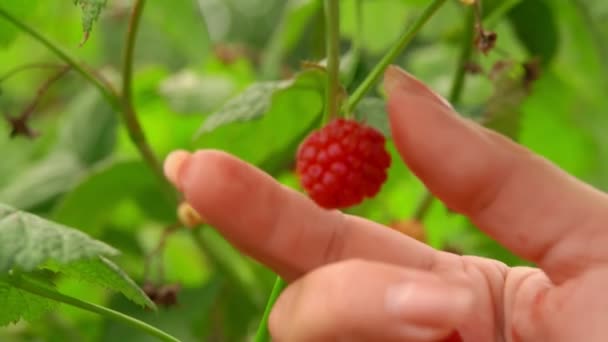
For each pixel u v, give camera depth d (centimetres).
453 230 60
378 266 28
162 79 61
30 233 31
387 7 55
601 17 55
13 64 80
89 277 34
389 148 49
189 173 30
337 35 33
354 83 42
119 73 72
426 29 59
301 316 28
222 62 63
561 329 31
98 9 31
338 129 31
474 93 54
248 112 39
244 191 30
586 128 67
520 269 34
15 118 43
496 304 33
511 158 31
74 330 52
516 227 31
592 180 70
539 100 61
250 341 57
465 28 47
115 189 51
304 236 31
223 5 85
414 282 27
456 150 30
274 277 50
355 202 31
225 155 30
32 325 50
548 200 31
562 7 56
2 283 34
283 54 57
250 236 31
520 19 53
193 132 63
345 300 27
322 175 31
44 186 60
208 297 54
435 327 27
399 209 64
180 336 53
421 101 31
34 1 42
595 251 30
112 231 60
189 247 65
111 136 63
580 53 59
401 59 61
